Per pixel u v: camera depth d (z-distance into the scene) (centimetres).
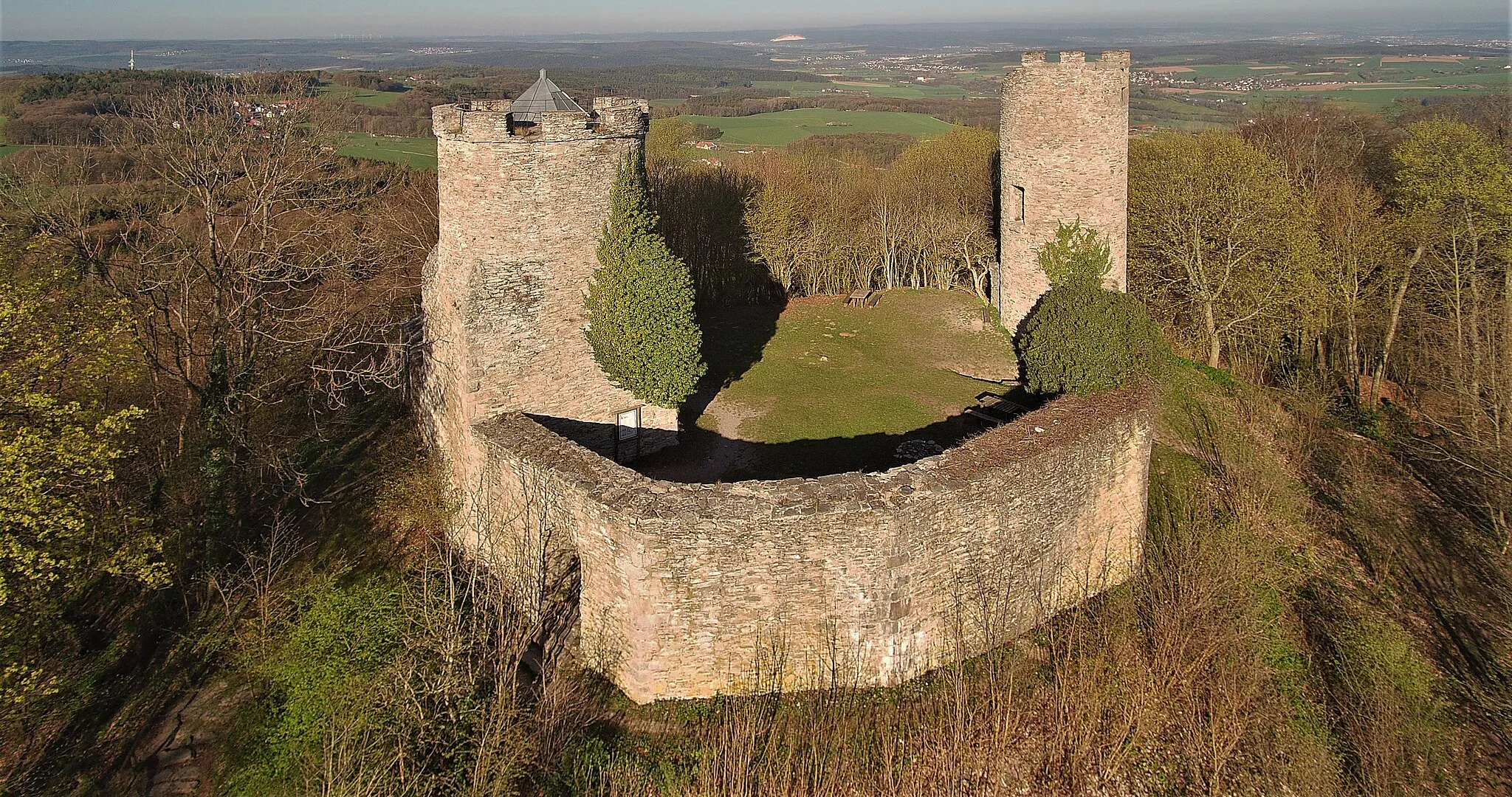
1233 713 1574
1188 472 2484
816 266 4231
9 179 2066
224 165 2123
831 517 1538
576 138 1977
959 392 2734
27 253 1911
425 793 1314
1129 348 2133
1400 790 1531
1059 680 1569
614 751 1492
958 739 1444
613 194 2064
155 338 2045
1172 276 3544
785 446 2364
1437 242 3003
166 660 1767
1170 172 3334
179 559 1942
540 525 1759
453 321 2019
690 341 2189
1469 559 2211
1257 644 1820
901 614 1614
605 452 2216
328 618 1666
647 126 2150
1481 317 2698
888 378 2853
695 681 1603
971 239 3856
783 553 1548
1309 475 2633
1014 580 1772
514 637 1516
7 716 1554
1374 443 2888
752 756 1416
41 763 1546
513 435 1877
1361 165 4100
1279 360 3409
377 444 2517
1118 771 1516
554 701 1479
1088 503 1902
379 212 3522
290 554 2019
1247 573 2000
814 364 2997
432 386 2280
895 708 1588
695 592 1552
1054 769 1497
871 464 2255
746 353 3114
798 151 5522
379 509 2186
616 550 1577
